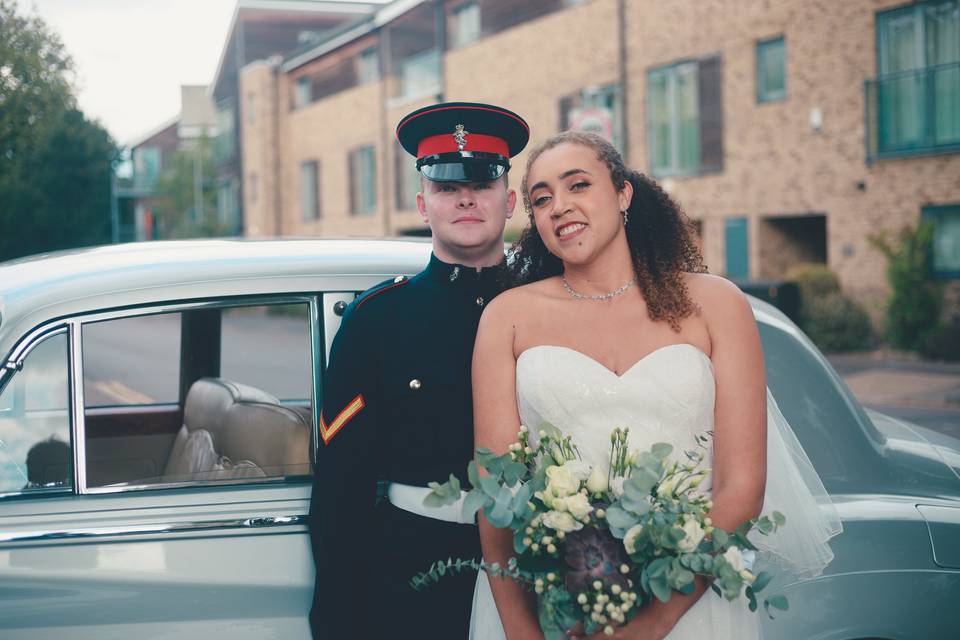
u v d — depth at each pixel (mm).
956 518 2666
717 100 16172
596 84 18453
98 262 2760
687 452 2080
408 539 2441
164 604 2385
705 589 2096
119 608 2365
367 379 2469
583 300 2264
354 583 2395
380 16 26688
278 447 2658
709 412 2164
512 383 2246
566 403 2131
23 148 13938
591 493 1993
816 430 2756
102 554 2375
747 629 2252
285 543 2477
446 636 2443
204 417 3367
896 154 13711
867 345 13797
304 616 2461
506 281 2547
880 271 14141
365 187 28922
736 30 15750
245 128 35688
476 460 2006
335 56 30734
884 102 13906
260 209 34500
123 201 43344
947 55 13266
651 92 17375
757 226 15766
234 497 2502
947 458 2938
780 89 15367
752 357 2209
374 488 2459
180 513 2447
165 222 41344
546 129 19906
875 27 13891
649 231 2271
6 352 2412
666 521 1897
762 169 15562
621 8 17641
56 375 2471
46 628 2330
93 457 3629
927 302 13055
